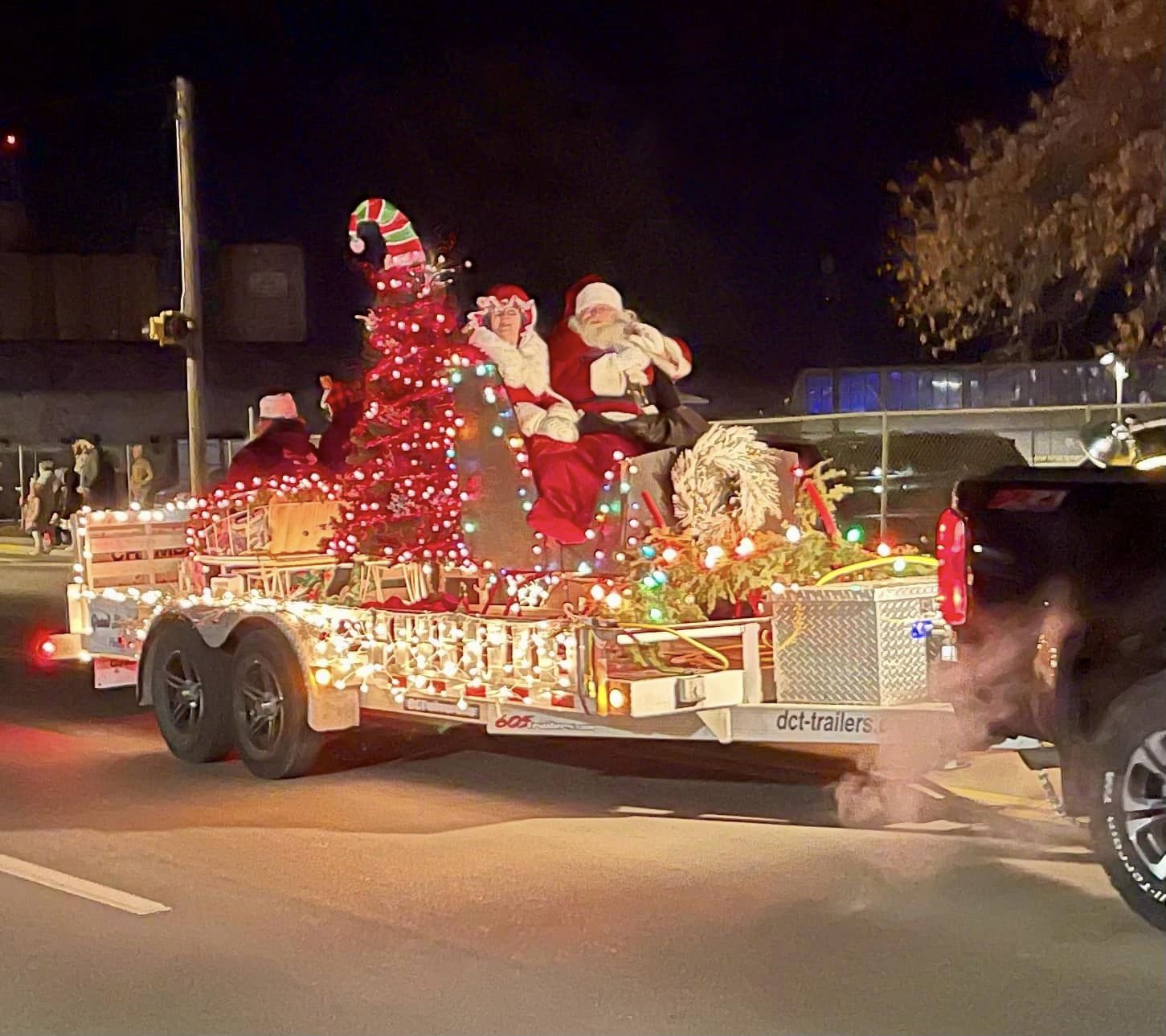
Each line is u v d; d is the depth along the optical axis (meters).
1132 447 11.69
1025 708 6.71
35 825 8.71
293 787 9.62
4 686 14.16
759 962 6.22
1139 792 6.40
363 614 9.45
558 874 7.54
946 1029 5.50
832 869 7.54
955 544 6.92
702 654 8.30
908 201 16.69
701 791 9.33
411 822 8.65
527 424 10.16
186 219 21.56
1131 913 6.78
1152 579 6.36
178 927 6.82
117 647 11.03
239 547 10.66
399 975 6.15
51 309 34.53
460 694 8.91
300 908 7.07
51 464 31.34
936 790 9.16
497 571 9.90
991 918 6.74
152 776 10.02
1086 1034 5.43
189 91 21.53
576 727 8.47
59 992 6.04
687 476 9.30
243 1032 5.59
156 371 39.19
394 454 10.09
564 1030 5.55
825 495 9.55
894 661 7.70
